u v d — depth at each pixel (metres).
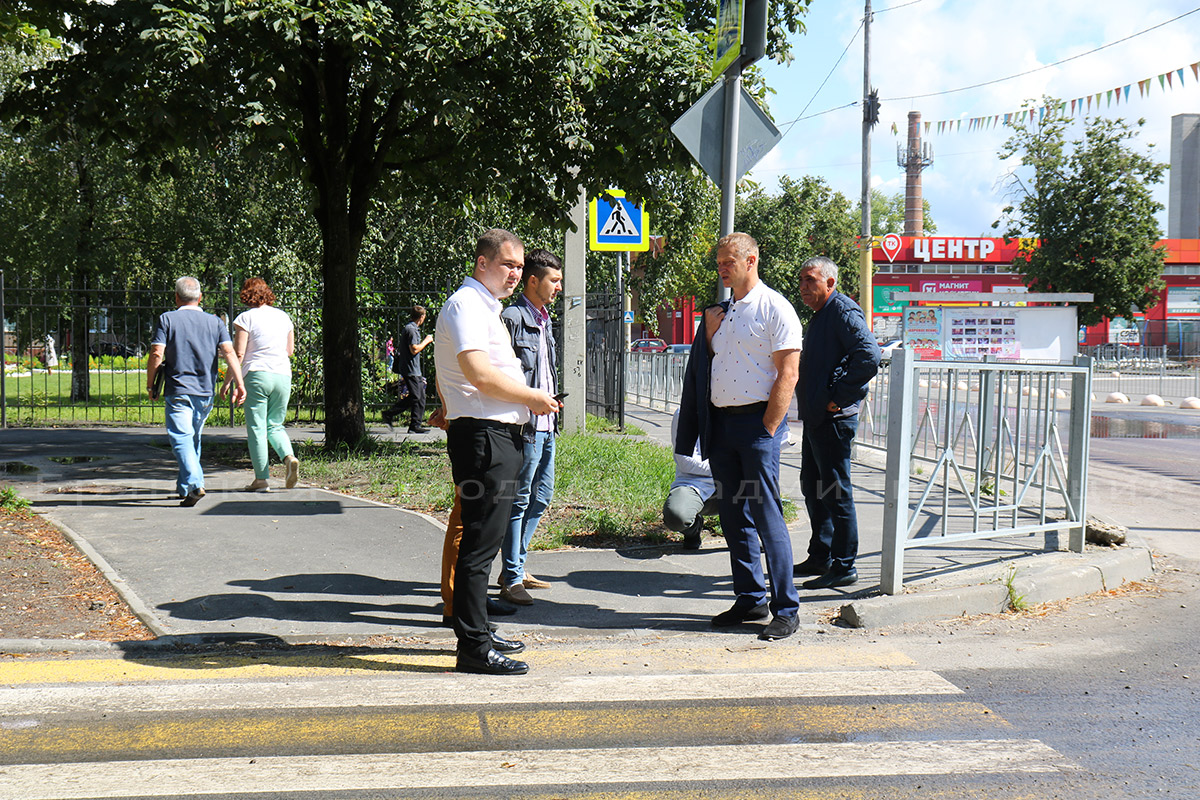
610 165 9.62
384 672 3.90
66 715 3.39
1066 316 22.23
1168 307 46.78
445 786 2.85
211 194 21.56
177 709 3.46
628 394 21.98
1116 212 30.91
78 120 9.02
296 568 5.39
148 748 3.11
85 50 8.90
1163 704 3.60
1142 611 4.95
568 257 11.97
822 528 5.47
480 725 3.34
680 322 56.72
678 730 3.31
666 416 17.00
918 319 22.34
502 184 9.97
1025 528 5.57
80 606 4.64
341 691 3.67
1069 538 5.85
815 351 5.28
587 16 8.44
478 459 3.82
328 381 10.42
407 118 11.33
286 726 3.31
